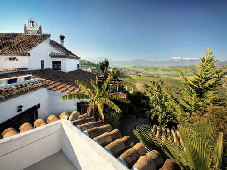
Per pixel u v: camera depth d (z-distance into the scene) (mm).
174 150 2283
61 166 2312
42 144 2367
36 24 17375
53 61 16906
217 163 1796
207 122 2125
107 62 22781
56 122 2607
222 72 11477
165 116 13297
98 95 8062
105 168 1683
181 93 13758
